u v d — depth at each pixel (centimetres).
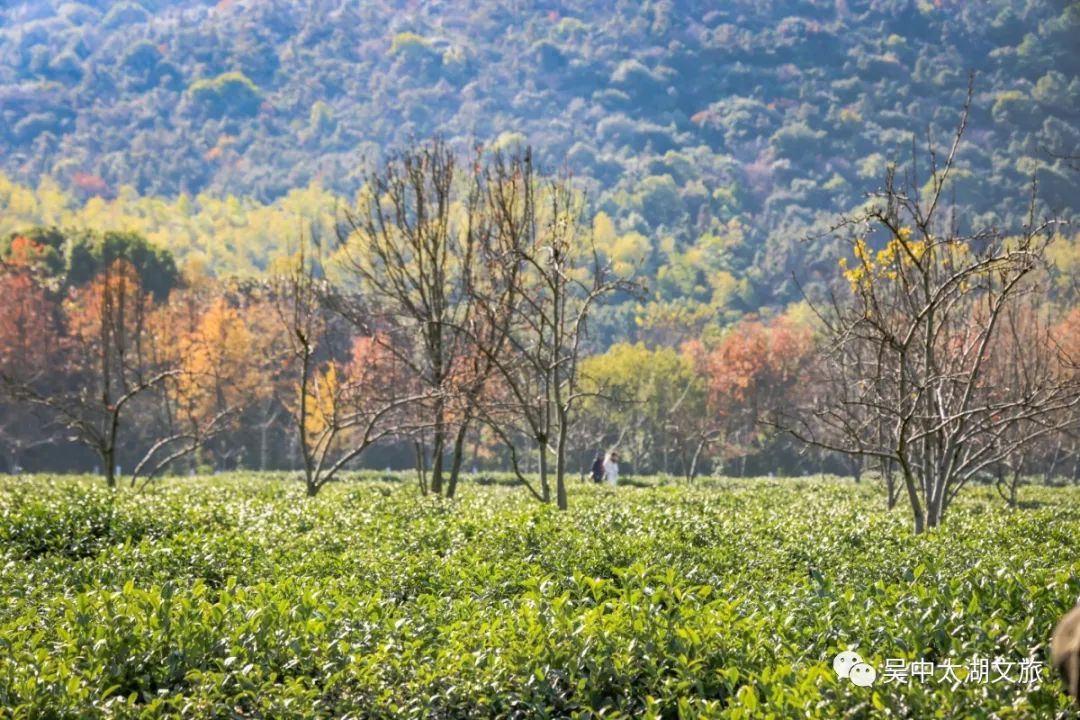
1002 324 4106
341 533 2303
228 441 11112
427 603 1540
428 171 3750
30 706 1135
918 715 1048
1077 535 2317
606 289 3028
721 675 1192
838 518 2761
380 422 4050
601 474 6206
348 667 1241
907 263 2717
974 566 1723
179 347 9344
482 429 9612
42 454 10869
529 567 1823
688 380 11588
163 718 1152
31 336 10450
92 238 12706
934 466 2847
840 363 3120
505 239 3256
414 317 3441
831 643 1309
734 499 3681
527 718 1173
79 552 2198
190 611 1362
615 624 1295
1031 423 3759
